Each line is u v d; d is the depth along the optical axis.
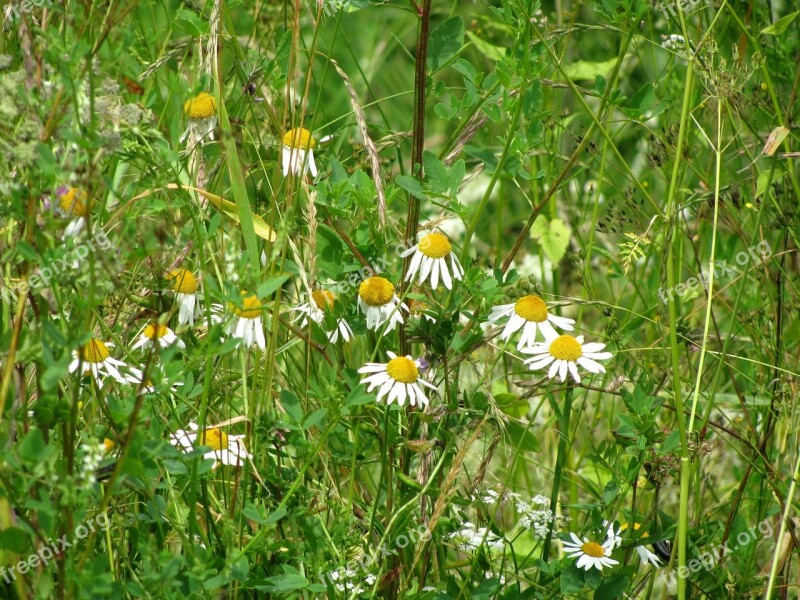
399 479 1.19
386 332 1.17
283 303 1.21
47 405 1.08
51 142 1.10
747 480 1.23
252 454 1.15
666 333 1.25
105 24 1.11
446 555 1.25
